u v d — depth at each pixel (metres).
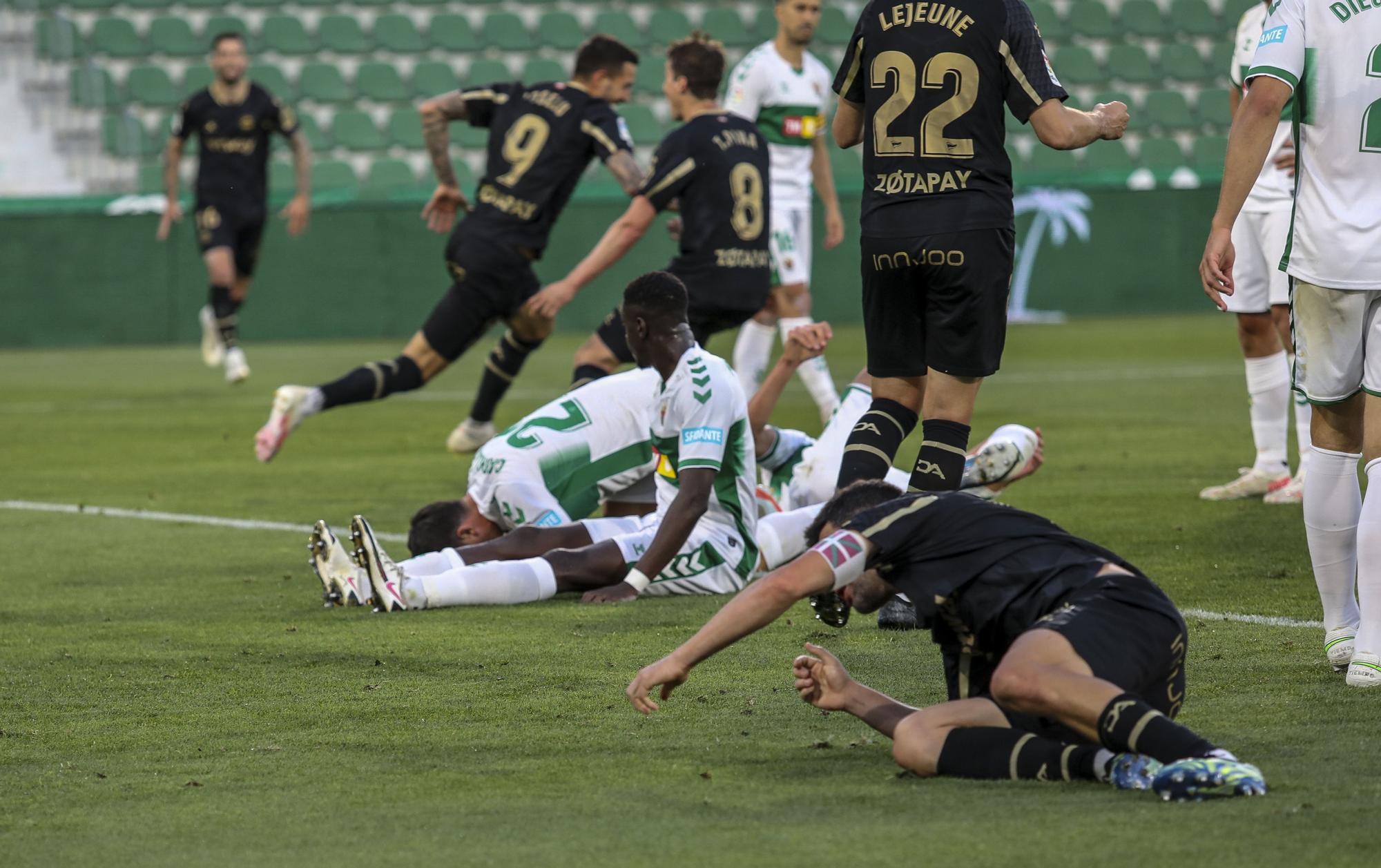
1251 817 9.80
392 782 11.51
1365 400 14.07
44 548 23.45
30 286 70.75
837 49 88.62
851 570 11.20
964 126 16.58
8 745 12.82
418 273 72.44
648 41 88.94
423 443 36.88
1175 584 18.66
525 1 90.38
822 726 12.92
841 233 37.56
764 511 22.42
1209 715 12.67
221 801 11.09
